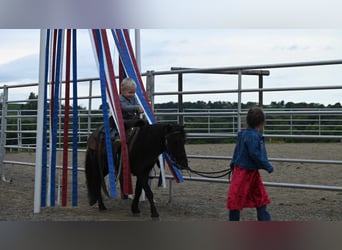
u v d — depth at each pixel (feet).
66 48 23.36
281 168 38.83
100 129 23.32
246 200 17.17
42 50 22.12
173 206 24.08
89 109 30.50
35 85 33.40
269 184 22.17
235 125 66.13
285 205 23.73
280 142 69.72
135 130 21.57
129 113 23.24
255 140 16.66
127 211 23.13
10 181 34.22
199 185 31.04
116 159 22.31
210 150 52.75
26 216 21.79
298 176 34.14
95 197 23.09
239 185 17.01
